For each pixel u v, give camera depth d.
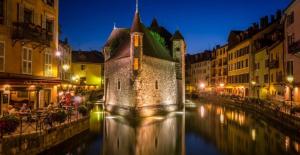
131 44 36.22
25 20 22.20
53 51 25.92
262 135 24.59
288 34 35.50
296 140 22.47
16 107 20.95
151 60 38.44
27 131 15.92
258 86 50.31
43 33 23.53
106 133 24.56
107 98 44.31
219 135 24.72
